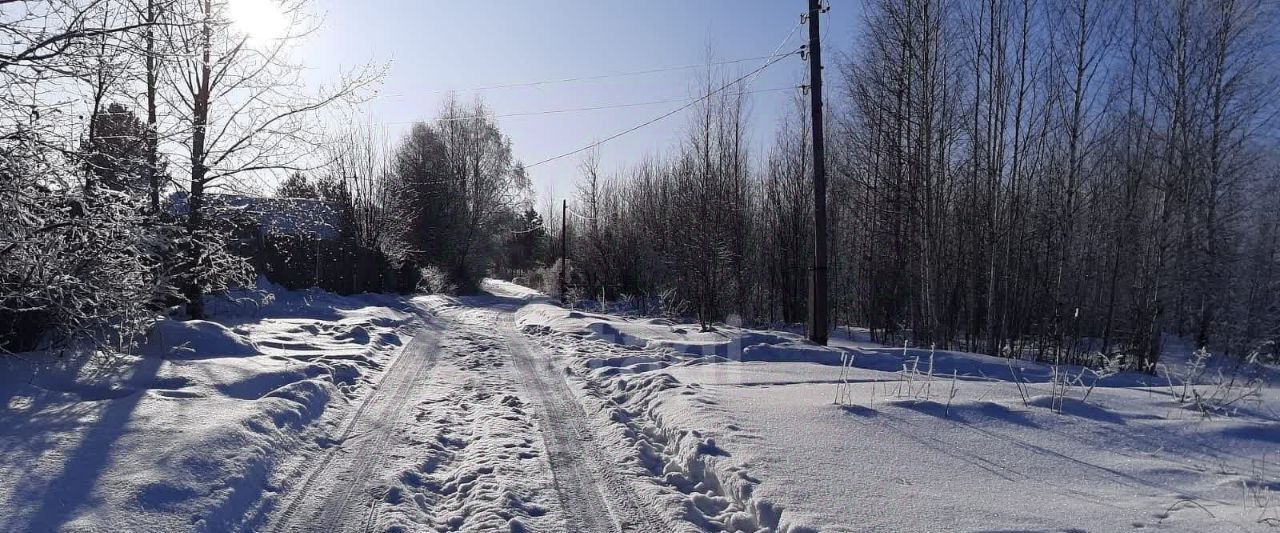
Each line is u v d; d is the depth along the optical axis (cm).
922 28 2022
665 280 2831
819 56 1449
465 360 1177
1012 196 2136
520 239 7088
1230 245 2386
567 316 1908
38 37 691
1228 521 420
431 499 510
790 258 2973
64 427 534
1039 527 410
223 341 952
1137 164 2248
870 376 974
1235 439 633
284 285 2275
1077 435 636
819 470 515
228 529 421
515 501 486
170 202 1017
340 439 647
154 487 433
